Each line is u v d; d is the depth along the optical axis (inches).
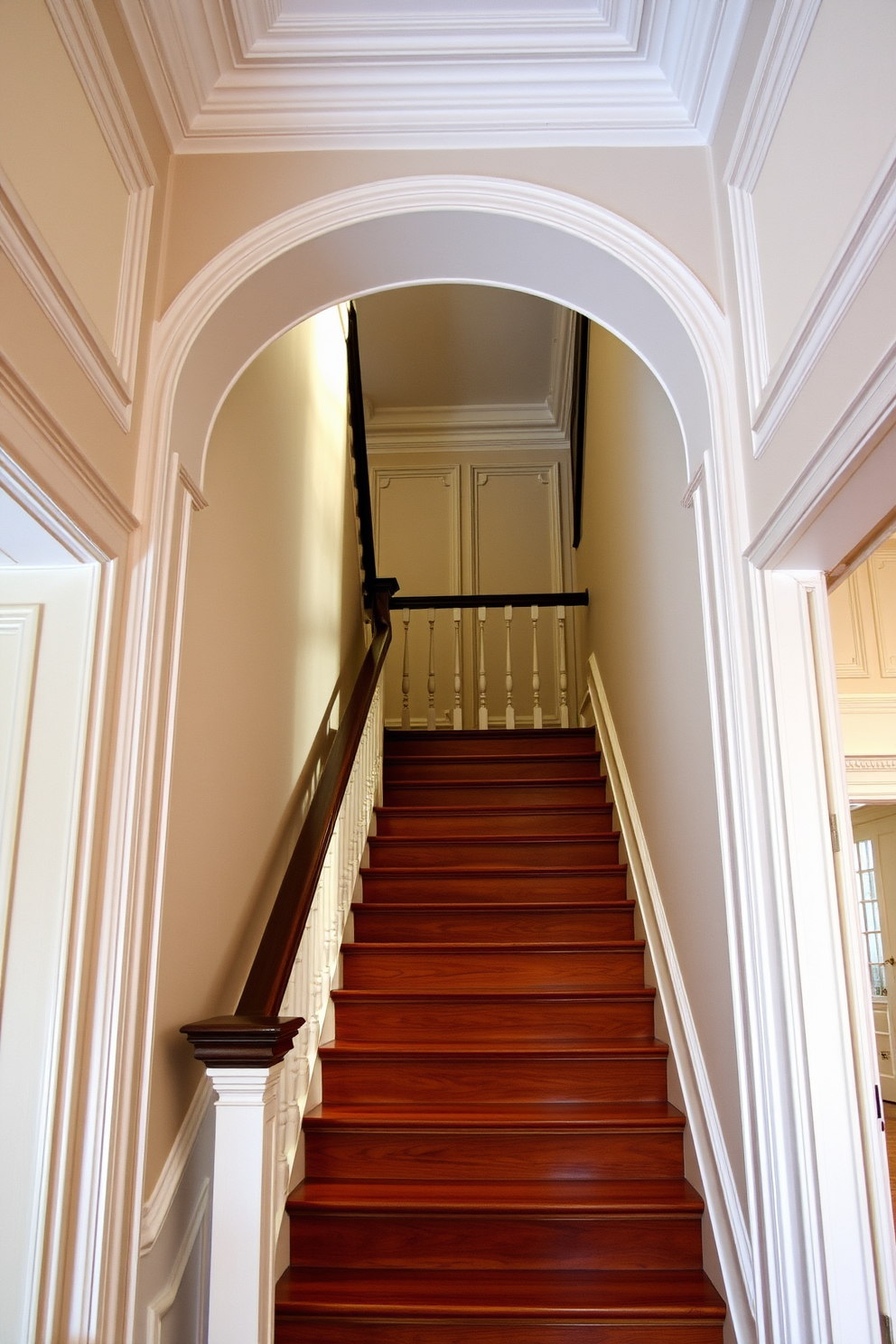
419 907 140.1
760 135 79.3
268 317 97.7
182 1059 81.2
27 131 62.6
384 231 94.0
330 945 125.0
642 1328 84.2
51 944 67.6
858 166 60.7
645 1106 109.6
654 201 94.0
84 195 72.4
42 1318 62.1
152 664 76.7
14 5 60.9
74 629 73.4
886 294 55.3
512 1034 122.3
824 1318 66.0
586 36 91.1
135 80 83.5
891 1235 67.9
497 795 178.4
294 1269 94.4
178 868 81.4
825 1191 68.1
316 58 91.7
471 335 238.4
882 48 56.9
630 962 132.0
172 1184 75.6
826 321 63.7
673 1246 94.5
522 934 139.9
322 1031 117.8
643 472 136.2
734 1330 80.3
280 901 97.3
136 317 81.9
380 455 274.8
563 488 267.9
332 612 163.2
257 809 109.4
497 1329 85.0
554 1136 103.3
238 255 90.7
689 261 91.8
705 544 88.2
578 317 212.1
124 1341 65.9
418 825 169.2
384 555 265.9
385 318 230.5
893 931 285.0
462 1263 94.3
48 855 69.0
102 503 72.1
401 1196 97.3
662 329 94.6
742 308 83.7
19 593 74.2
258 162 94.8
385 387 260.8
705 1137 95.3
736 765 79.6
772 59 74.6
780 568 77.8
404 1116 104.7
